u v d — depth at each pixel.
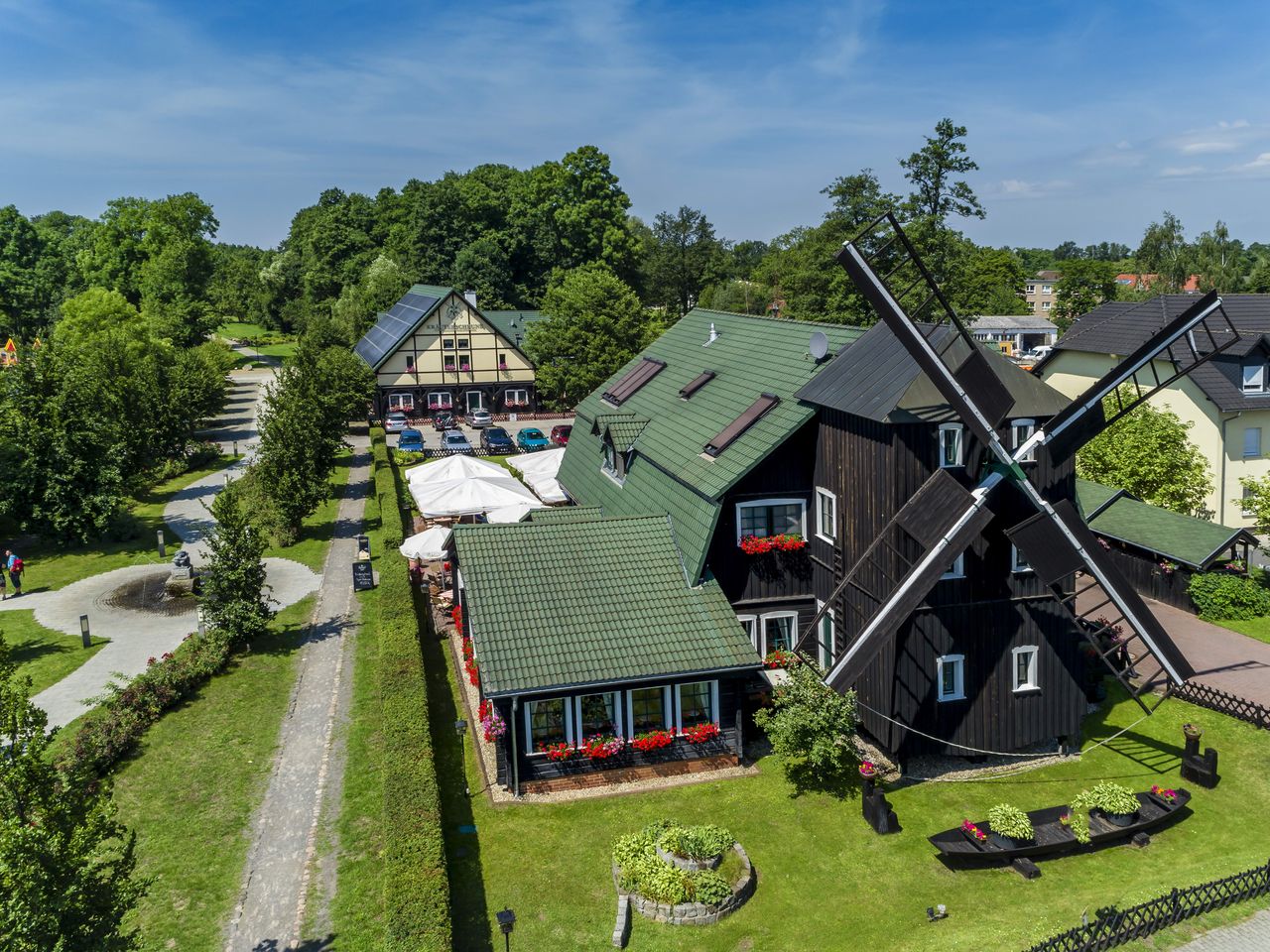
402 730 25.14
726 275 134.50
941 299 23.20
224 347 105.88
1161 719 28.56
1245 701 28.12
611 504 35.28
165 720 28.58
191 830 22.86
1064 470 25.19
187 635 35.69
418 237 115.38
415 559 42.25
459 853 22.25
